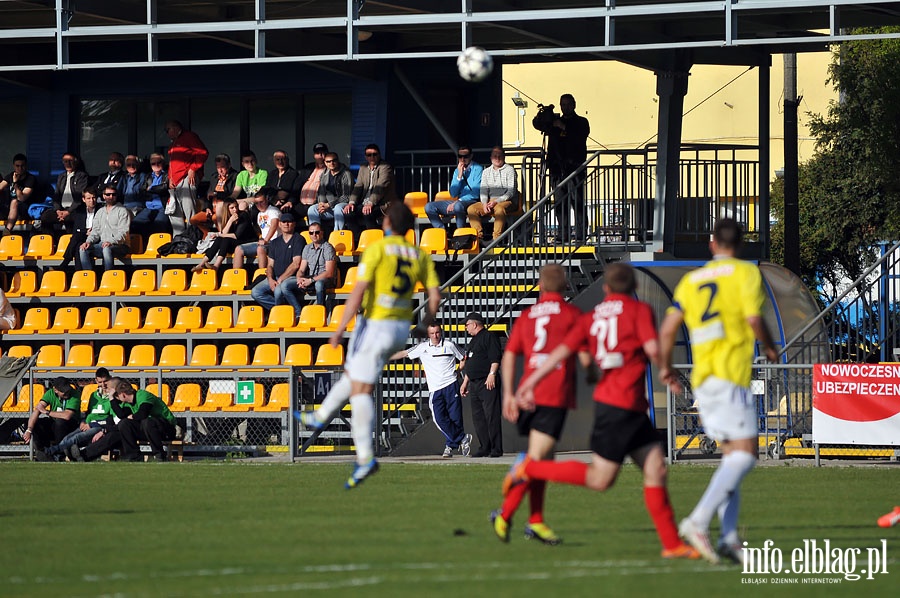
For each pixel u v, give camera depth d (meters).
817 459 60.91
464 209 84.50
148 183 92.50
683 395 65.62
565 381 35.06
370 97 93.69
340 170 87.25
